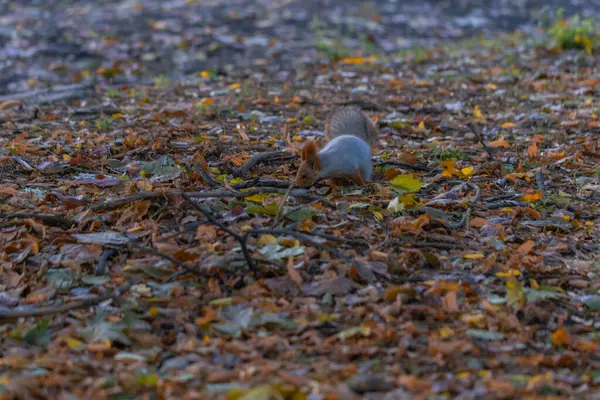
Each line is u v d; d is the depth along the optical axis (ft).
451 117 40.75
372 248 23.03
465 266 22.82
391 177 29.09
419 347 18.83
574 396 16.88
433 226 24.88
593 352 18.84
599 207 27.84
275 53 63.82
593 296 21.42
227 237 23.39
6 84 56.29
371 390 17.02
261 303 20.43
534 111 42.04
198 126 37.55
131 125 37.65
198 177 27.91
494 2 88.38
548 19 77.41
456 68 53.36
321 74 53.31
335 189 27.43
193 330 19.39
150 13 81.35
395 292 20.66
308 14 81.71
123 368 17.84
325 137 30.78
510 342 19.20
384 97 45.55
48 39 69.97
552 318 20.35
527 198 27.68
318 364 17.85
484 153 34.35
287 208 24.59
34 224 23.77
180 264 21.49
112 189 27.20
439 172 30.78
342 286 21.24
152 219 24.49
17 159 30.71
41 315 19.74
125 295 20.90
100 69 58.29
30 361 18.07
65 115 40.93
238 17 79.46
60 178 29.35
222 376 17.30
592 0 89.40
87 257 22.48
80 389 16.93
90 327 19.35
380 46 68.44
